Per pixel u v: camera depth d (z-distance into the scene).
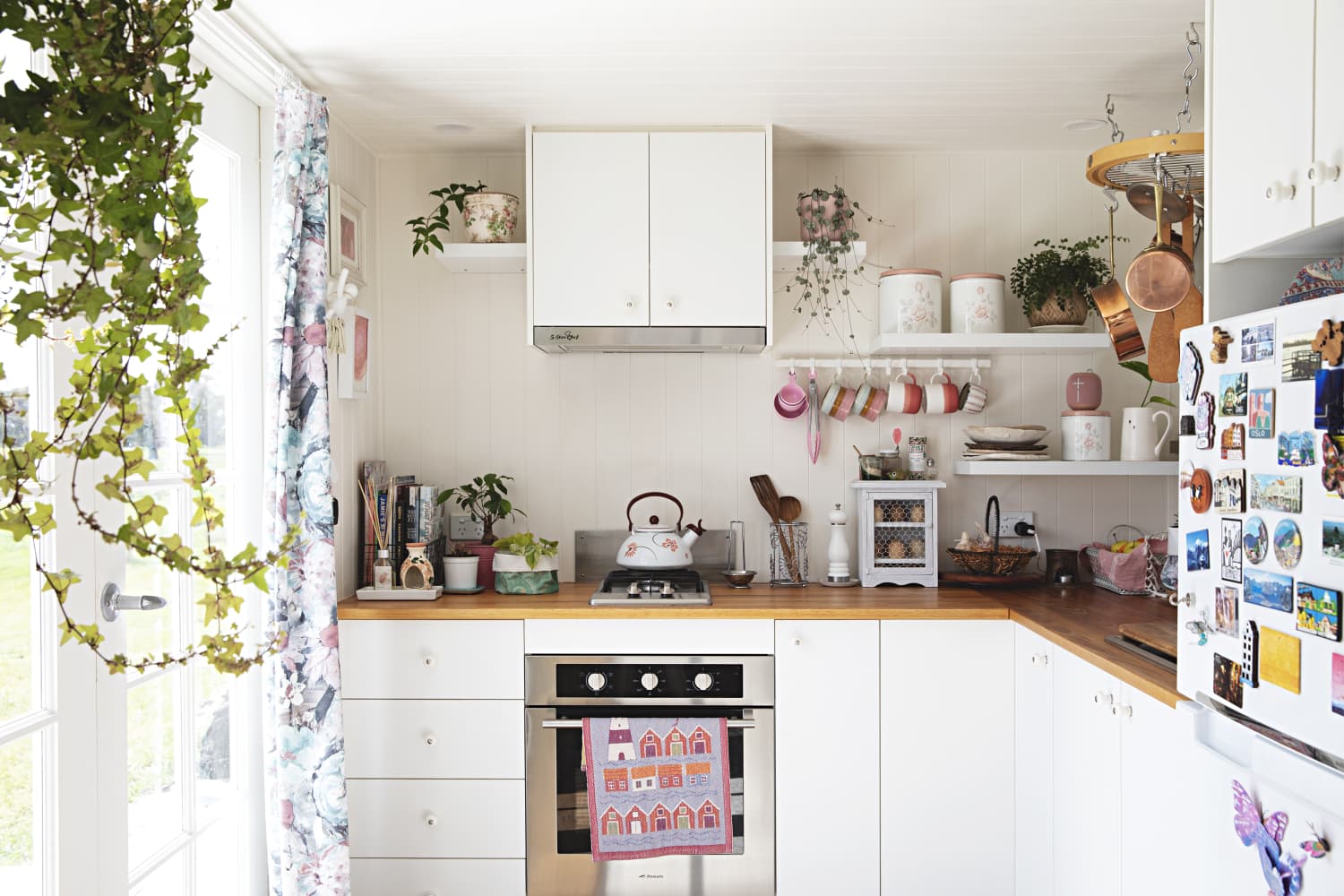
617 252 3.09
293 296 2.52
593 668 2.90
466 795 2.91
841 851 2.90
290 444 2.54
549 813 2.91
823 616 2.90
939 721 2.91
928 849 2.90
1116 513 3.49
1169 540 3.14
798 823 2.90
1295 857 1.47
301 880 2.58
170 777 2.25
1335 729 1.37
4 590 1.68
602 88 2.81
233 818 2.59
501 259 3.21
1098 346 3.19
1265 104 1.63
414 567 3.08
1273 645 1.52
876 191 3.47
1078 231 3.47
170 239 0.91
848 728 2.90
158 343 0.95
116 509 1.99
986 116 3.08
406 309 3.46
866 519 3.30
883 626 2.91
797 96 2.89
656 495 3.27
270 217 2.75
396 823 2.92
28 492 0.88
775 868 2.91
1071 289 3.22
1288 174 1.57
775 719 2.91
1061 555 3.39
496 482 3.34
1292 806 1.48
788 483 3.47
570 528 3.47
